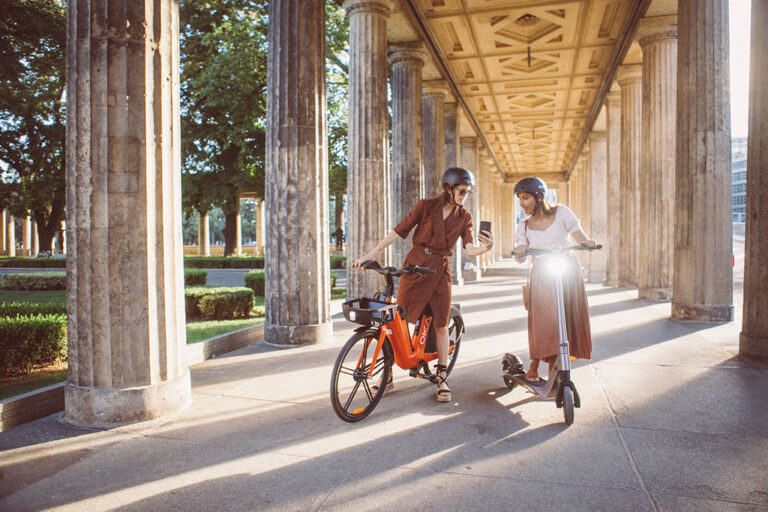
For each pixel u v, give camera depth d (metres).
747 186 5.37
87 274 3.62
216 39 21.97
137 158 3.70
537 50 12.73
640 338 6.45
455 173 3.99
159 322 3.82
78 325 3.66
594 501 2.45
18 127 24.47
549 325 3.61
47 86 24.83
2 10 20.77
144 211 3.72
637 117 12.87
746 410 3.72
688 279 7.82
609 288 13.56
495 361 5.36
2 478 2.80
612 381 4.50
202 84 23.09
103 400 3.61
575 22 11.13
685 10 7.78
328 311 6.74
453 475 2.74
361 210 9.45
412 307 4.01
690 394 4.11
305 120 6.45
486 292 12.94
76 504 2.51
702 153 7.62
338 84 23.14
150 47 3.77
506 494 2.53
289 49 6.43
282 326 6.42
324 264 6.66
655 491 2.54
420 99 12.11
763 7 5.20
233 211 28.53
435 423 3.54
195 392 4.40
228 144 23.62
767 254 5.15
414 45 11.73
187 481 2.73
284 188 6.45
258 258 26.25
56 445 3.26
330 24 21.80
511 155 28.56
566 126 21.05
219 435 3.39
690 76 7.70
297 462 2.94
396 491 2.58
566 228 3.85
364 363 3.71
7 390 4.60
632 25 10.91
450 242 4.07
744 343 5.33
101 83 3.61
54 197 28.14
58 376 5.07
